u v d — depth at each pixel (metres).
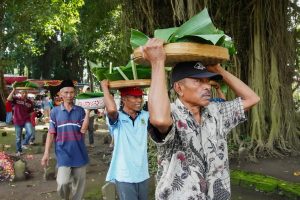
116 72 3.66
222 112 2.27
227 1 9.55
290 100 9.70
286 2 9.66
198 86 2.08
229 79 2.40
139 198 4.02
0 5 18.44
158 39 1.97
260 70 9.51
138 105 4.00
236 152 9.06
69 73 34.59
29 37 23.55
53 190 6.85
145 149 4.03
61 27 19.81
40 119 21.72
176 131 2.07
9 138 14.21
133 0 9.58
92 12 12.17
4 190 6.91
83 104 4.52
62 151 4.91
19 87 10.59
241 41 9.86
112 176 4.00
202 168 2.09
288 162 8.42
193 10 8.14
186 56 1.98
